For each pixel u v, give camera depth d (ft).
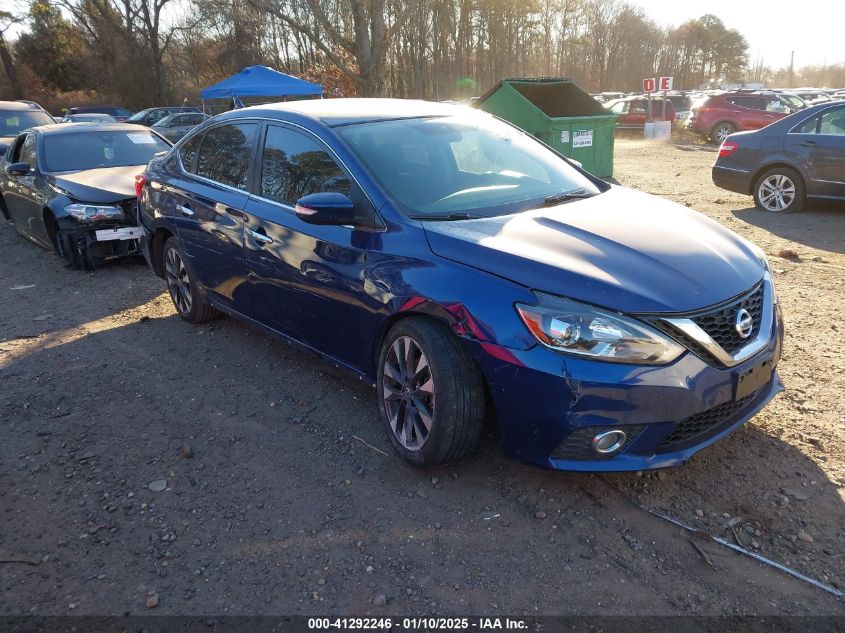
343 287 11.08
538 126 38.42
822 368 13.48
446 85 160.15
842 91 99.45
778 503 9.41
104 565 8.71
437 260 9.72
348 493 10.04
